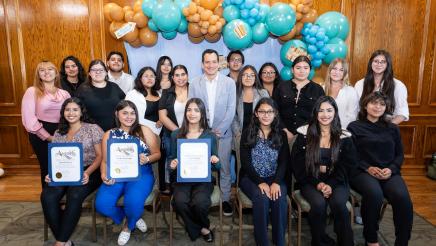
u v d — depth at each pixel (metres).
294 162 2.46
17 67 3.91
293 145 2.50
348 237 2.19
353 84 3.96
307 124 2.52
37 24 3.82
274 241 2.30
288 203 2.38
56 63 3.90
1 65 3.92
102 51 3.87
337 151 2.34
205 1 3.12
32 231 2.71
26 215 3.00
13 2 3.78
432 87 3.97
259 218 2.25
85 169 2.49
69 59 3.12
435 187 3.71
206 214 2.35
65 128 2.47
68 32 3.84
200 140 2.31
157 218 2.94
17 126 4.05
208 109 2.90
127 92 3.31
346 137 2.37
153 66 3.74
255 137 2.46
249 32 3.13
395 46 3.88
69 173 2.32
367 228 2.32
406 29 3.84
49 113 2.80
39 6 3.79
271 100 2.42
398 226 2.28
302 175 2.42
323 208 2.21
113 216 2.39
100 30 3.83
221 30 3.27
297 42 3.31
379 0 3.80
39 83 2.77
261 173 2.47
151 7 3.13
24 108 2.74
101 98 2.84
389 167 2.42
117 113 2.47
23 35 3.85
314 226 2.25
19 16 3.80
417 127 4.04
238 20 3.11
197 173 2.32
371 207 2.27
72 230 2.31
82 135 2.47
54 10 3.80
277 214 2.26
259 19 3.21
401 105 2.73
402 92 2.73
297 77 2.82
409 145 4.09
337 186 2.34
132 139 2.35
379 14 3.82
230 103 2.84
